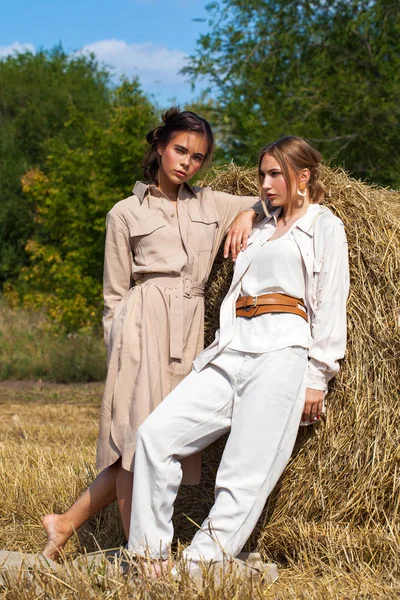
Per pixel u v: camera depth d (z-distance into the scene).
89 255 13.02
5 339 13.74
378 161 12.27
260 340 3.34
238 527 3.21
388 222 3.71
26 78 24.27
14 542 3.93
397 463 3.52
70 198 13.57
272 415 3.24
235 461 3.24
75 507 3.62
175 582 2.97
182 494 4.02
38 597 2.92
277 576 3.30
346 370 3.61
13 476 4.71
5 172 21.30
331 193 3.80
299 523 3.57
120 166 12.55
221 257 4.11
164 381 3.55
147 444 3.26
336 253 3.40
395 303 3.58
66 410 8.46
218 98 14.05
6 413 8.18
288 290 3.39
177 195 3.78
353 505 3.57
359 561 3.38
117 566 3.08
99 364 11.39
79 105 22.53
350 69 12.66
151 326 3.56
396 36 12.62
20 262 20.78
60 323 13.78
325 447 3.61
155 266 3.61
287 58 13.94
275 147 3.52
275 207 3.71
